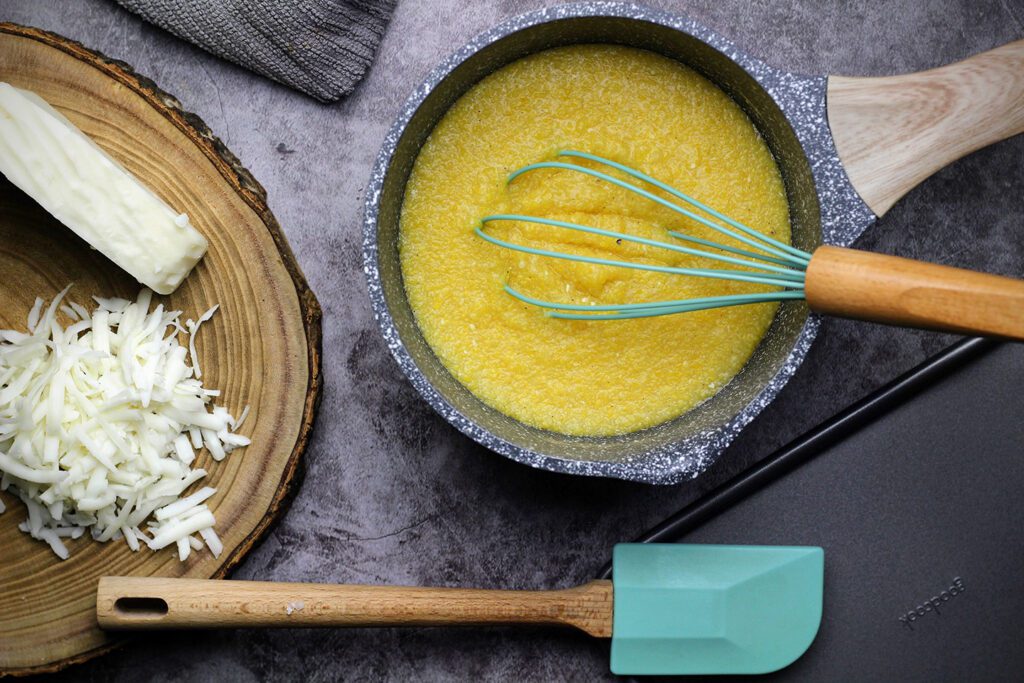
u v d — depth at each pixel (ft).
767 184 1.96
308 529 2.14
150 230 1.99
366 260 1.85
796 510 2.10
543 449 1.93
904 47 2.14
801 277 1.80
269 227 2.02
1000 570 2.09
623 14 1.85
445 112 1.95
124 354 2.04
